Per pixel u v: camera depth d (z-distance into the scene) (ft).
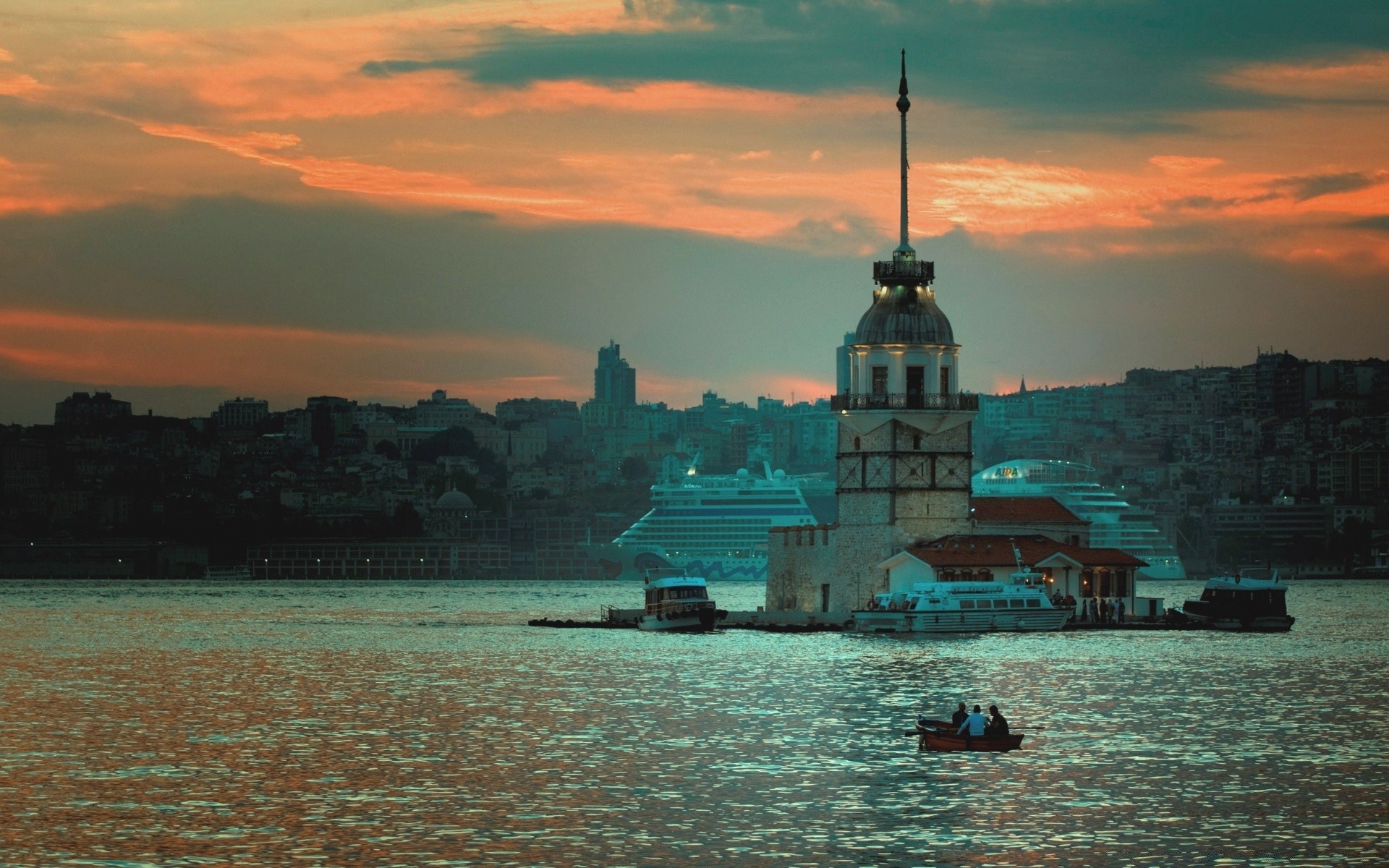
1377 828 335.88
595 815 346.74
